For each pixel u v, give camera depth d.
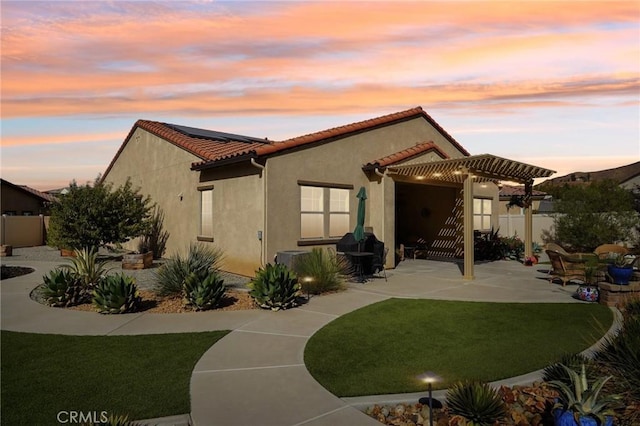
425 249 18.12
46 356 5.54
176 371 5.02
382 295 9.52
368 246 12.45
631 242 17.73
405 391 4.43
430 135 17.12
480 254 17.08
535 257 15.70
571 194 19.09
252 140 19.20
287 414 3.93
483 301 8.86
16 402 4.20
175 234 15.96
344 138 13.37
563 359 4.68
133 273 12.90
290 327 6.91
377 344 6.02
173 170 16.17
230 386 4.58
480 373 4.88
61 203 15.55
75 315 7.77
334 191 13.09
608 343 5.01
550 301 8.88
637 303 6.12
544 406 4.10
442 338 6.29
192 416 3.88
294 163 11.92
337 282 10.02
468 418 3.79
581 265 10.43
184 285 8.28
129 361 5.36
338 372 4.98
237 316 7.65
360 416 3.90
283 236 11.59
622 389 4.10
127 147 20.00
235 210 12.48
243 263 12.04
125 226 15.45
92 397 4.31
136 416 3.92
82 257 9.81
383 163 13.67
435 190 18.83
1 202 29.73
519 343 6.03
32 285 10.80
